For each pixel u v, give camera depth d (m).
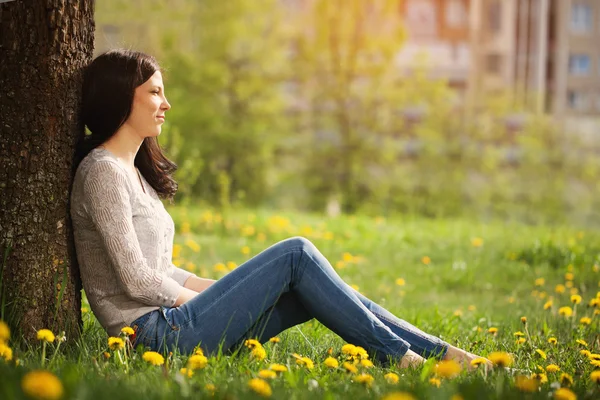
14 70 3.95
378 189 23.12
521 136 23.58
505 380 3.54
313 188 23.56
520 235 13.52
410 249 11.82
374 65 23.48
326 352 4.45
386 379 3.57
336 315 4.13
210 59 23.09
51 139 4.01
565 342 5.30
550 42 26.41
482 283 9.48
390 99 23.50
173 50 22.86
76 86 4.11
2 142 3.96
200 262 9.33
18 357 3.58
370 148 23.44
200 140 22.33
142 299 3.99
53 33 3.97
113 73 4.11
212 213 13.82
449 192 23.09
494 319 6.91
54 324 4.04
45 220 4.01
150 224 4.15
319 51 23.44
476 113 24.14
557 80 26.14
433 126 23.52
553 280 9.57
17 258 3.97
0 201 3.97
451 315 6.71
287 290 4.19
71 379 2.97
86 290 4.09
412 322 6.17
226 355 4.11
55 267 4.04
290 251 4.14
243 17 23.39
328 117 23.77
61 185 4.05
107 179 3.97
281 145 23.78
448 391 3.19
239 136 22.72
